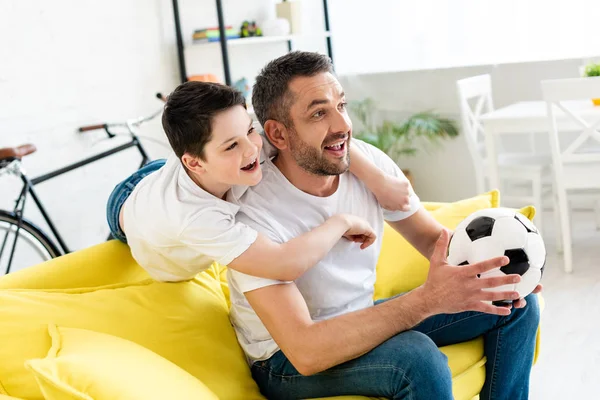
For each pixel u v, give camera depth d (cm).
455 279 141
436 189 477
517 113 356
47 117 355
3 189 334
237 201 157
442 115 462
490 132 359
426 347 145
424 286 145
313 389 156
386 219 182
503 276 140
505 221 150
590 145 424
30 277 163
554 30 439
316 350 143
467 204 212
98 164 381
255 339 167
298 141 157
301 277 160
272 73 158
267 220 156
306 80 154
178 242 154
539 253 150
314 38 516
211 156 145
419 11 483
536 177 362
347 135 157
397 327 146
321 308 164
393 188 172
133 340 154
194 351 161
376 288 205
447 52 478
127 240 169
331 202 166
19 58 342
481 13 461
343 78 501
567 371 247
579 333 275
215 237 146
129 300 162
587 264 348
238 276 151
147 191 156
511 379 175
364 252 170
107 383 126
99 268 172
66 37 363
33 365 123
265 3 480
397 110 481
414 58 494
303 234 152
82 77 372
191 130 144
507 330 172
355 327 145
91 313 155
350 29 514
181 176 152
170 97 148
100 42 381
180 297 169
